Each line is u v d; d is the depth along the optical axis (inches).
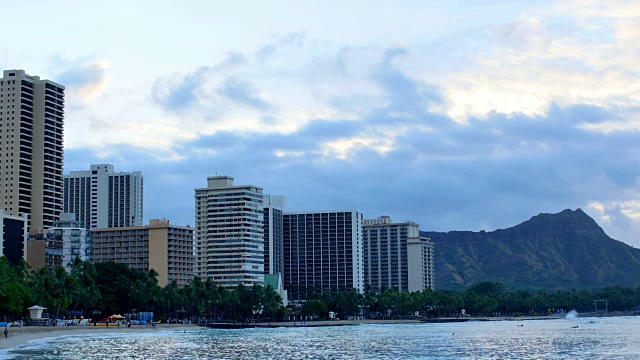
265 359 7470.5
